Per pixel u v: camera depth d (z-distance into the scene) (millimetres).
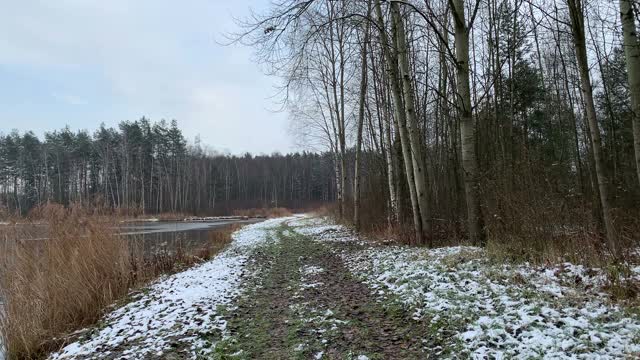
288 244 16703
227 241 20969
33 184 52188
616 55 16781
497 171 9094
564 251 7234
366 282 7801
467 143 9234
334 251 12922
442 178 18344
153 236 24703
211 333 5562
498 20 14836
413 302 5836
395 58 11469
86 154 58656
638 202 10461
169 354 4910
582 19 7203
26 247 8234
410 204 16109
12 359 6141
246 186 87750
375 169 21984
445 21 13758
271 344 4973
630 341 3746
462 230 11695
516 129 18922
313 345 4781
